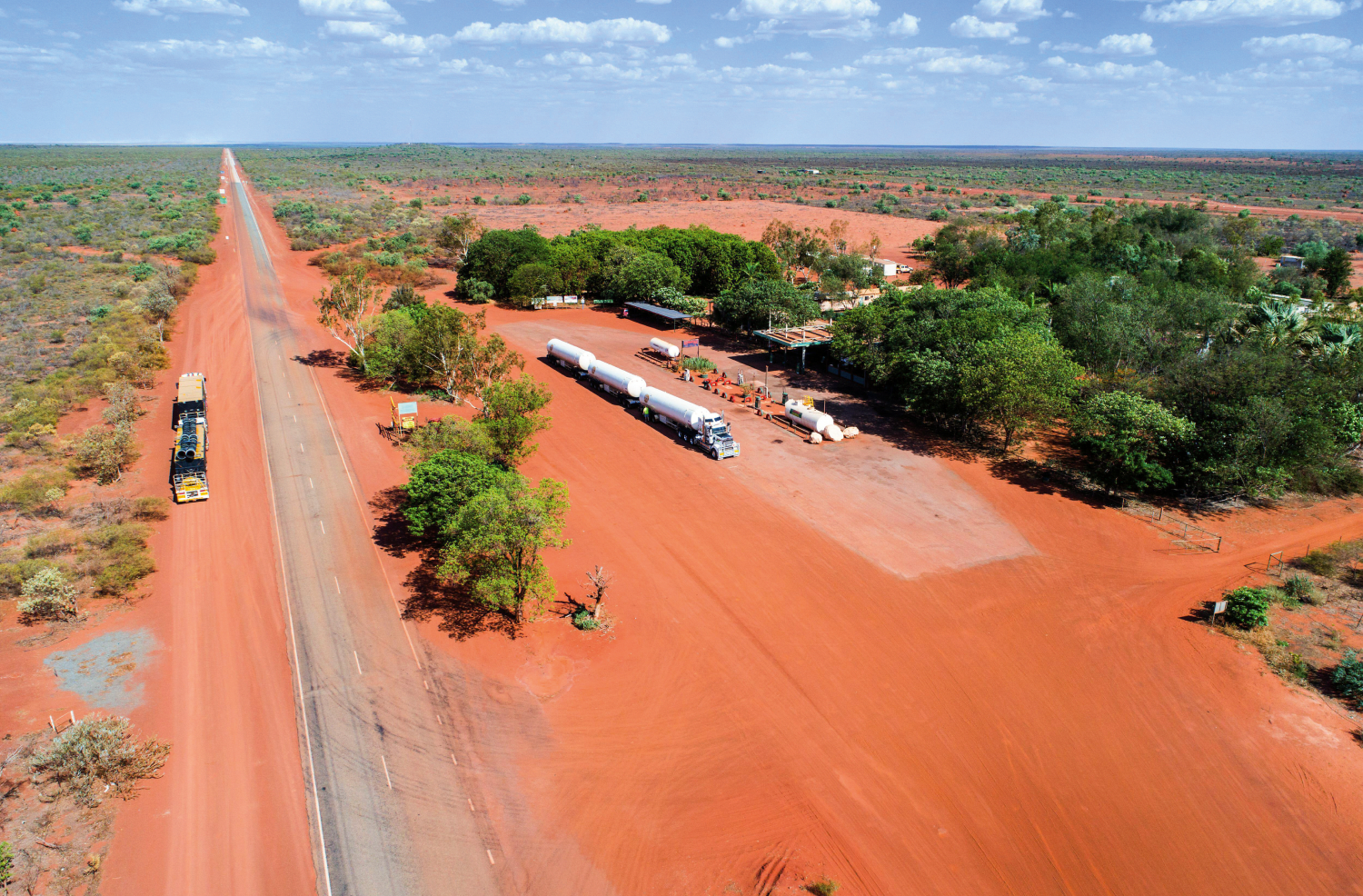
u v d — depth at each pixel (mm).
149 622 34000
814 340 70750
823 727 28391
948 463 52094
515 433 47062
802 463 52031
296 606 35375
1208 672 31047
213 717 28594
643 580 37844
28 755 26281
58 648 32062
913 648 32719
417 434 50812
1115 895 21969
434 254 129500
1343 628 33406
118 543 38469
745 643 33094
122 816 24312
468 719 28766
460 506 37500
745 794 25531
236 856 23062
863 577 38031
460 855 23234
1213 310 63062
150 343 71562
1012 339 53000
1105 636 33406
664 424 59250
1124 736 27844
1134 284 76125
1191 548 40562
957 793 25484
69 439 51375
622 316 96375
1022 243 115188
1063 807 24922
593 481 49219
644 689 30406
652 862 23078
